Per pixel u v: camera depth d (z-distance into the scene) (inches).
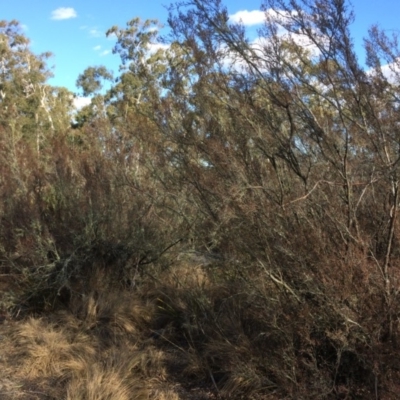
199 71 177.0
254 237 164.7
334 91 152.2
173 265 255.6
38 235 242.4
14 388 173.8
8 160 287.1
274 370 157.8
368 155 152.9
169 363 193.0
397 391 131.4
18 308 245.4
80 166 273.6
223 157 170.4
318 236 150.1
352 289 141.7
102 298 234.7
